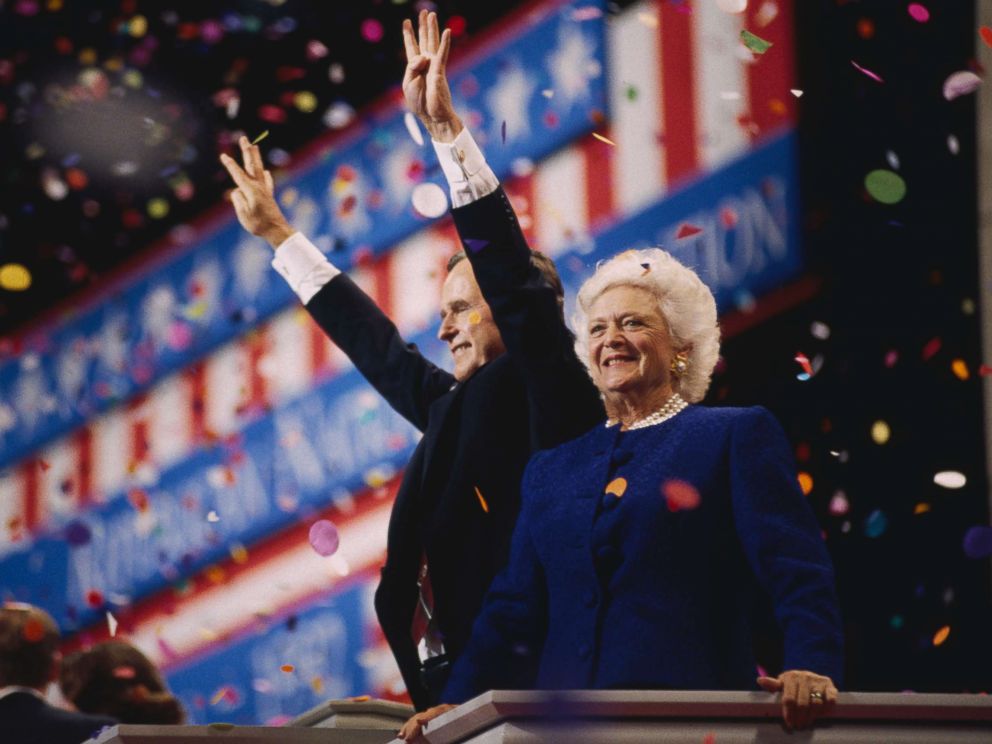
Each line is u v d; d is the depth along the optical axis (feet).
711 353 18.19
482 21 46.06
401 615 20.08
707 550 16.38
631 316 17.88
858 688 32.37
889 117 34.83
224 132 49.52
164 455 52.70
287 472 49.11
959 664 31.60
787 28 37.04
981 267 32.89
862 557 33.14
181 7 49.24
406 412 22.86
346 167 48.83
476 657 17.53
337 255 48.75
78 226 53.52
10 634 25.36
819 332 28.53
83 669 26.71
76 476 55.21
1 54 49.65
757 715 14.23
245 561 49.16
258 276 51.34
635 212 40.32
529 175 43.55
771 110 37.27
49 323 56.75
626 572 16.37
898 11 34.83
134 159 51.08
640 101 40.81
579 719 13.98
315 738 18.76
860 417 34.01
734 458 16.58
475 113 45.47
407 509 20.56
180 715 26.94
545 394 19.65
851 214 35.24
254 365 51.01
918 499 32.76
